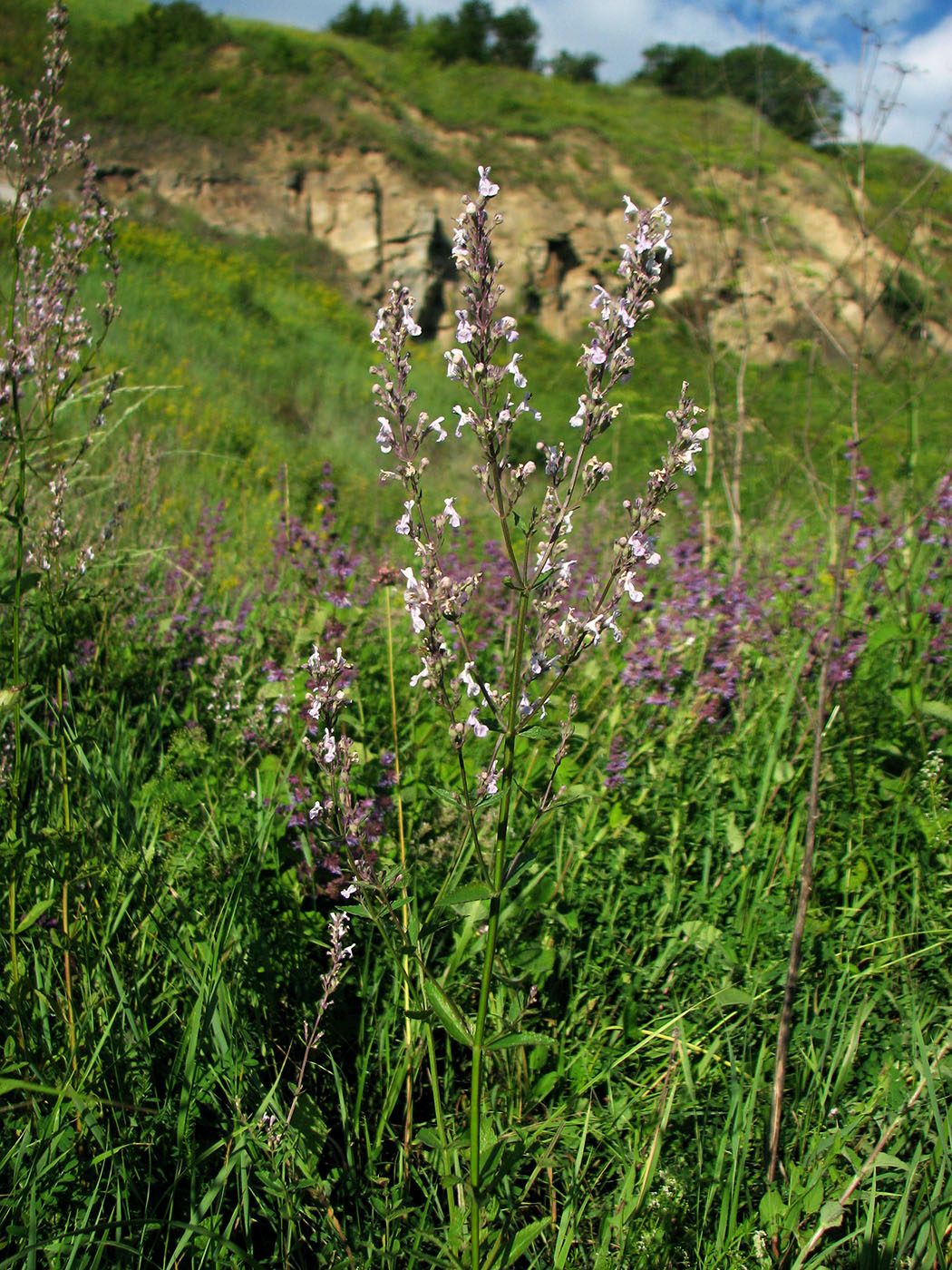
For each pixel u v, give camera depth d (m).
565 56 40.28
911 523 3.92
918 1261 1.87
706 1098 2.35
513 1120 2.21
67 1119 1.96
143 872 2.38
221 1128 2.12
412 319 1.65
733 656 3.83
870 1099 2.32
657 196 27.69
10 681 2.29
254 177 25.17
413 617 1.69
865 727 3.50
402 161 26.38
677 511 6.32
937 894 2.83
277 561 5.43
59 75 2.60
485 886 1.68
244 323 17.95
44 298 2.65
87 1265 1.79
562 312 26.59
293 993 2.50
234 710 3.53
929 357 5.08
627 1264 1.88
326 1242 1.93
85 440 2.80
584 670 3.97
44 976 2.25
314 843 2.82
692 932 2.73
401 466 1.71
